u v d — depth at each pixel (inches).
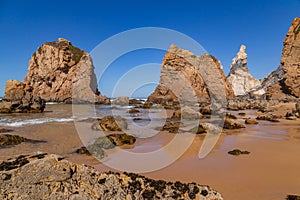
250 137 489.1
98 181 169.5
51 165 164.9
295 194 207.3
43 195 155.5
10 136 453.7
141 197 164.2
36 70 2249.0
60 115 1022.4
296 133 537.3
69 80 2208.4
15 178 156.6
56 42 2336.4
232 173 263.4
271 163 300.7
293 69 1786.4
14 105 1149.1
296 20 1919.3
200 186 177.6
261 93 2687.0
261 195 205.2
